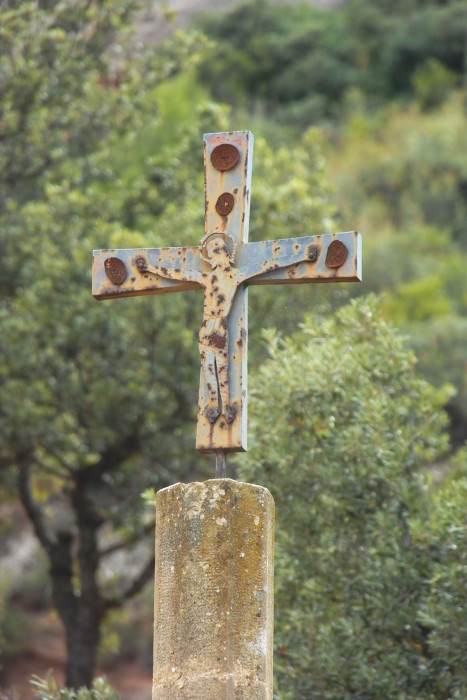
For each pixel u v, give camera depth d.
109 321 21.56
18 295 22.38
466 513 12.06
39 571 33.00
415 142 53.62
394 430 13.12
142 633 32.25
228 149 8.47
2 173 21.94
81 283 22.11
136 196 24.91
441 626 11.65
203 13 66.06
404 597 12.39
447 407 35.03
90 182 24.23
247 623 7.47
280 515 13.01
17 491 23.28
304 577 12.76
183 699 7.35
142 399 21.52
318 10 67.50
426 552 12.37
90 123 22.39
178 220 22.83
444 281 45.00
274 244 8.29
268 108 60.84
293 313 20.73
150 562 21.91
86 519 21.86
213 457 21.75
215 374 8.11
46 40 21.02
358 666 12.16
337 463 12.85
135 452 22.09
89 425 21.77
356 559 12.72
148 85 23.00
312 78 62.34
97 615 21.39
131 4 22.09
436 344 37.16
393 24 64.56
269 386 13.22
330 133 57.72
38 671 30.72
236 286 8.27
